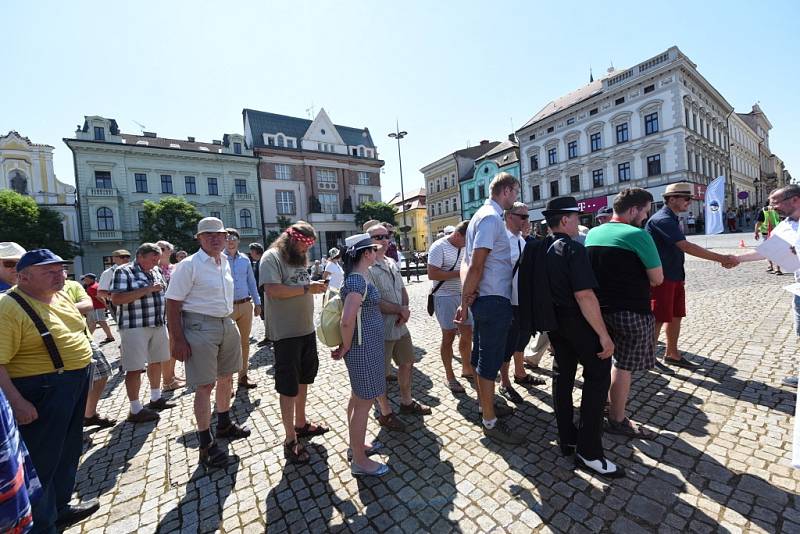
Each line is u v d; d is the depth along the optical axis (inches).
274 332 111.8
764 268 382.3
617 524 76.0
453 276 149.9
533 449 106.0
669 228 141.5
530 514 81.0
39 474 79.5
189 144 1422.2
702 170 1115.3
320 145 1611.7
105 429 140.8
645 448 101.0
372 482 97.0
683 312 152.2
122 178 1219.9
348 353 98.3
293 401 111.0
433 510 84.9
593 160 1178.0
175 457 117.6
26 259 84.7
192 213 1147.3
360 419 98.4
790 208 117.5
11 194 1043.9
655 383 139.7
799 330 123.6
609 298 105.1
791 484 82.9
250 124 1504.7
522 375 154.9
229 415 138.9
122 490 101.4
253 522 85.9
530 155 1376.7
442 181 1792.6
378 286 132.6
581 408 93.4
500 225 109.5
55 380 84.4
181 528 85.6
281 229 1453.0
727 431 105.2
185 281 111.2
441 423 125.7
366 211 1519.4
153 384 158.1
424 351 213.5
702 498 81.1
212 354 115.0
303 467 106.7
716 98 1229.1
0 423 55.0
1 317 78.1
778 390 125.0
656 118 1030.4
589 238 112.5
